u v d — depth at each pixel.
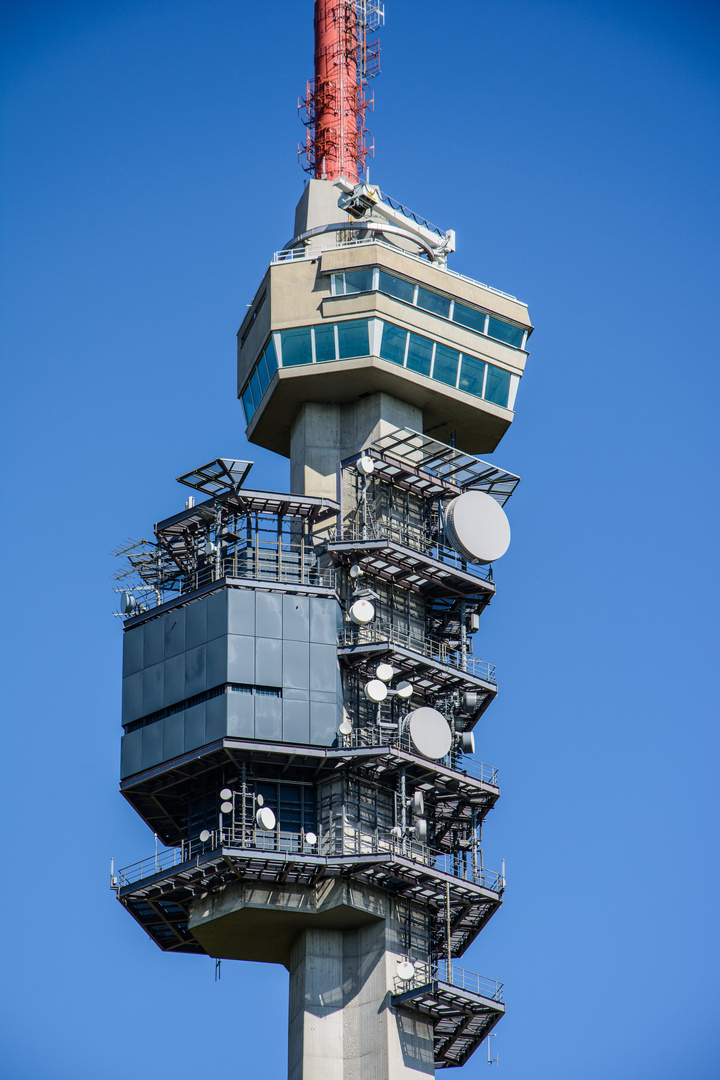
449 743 97.25
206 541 100.69
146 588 101.75
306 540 101.19
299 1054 93.56
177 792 96.88
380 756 94.88
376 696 96.31
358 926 96.19
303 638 96.88
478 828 99.56
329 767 95.69
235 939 96.38
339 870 93.88
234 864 92.69
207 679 95.38
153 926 98.69
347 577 101.00
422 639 102.38
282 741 94.31
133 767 95.75
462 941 99.56
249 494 98.94
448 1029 95.81
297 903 94.44
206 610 97.19
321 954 95.62
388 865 93.69
